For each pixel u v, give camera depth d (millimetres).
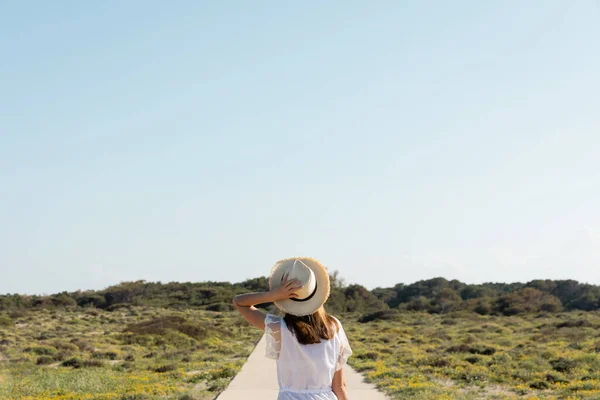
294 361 3094
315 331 3100
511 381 16891
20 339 35344
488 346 25422
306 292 3111
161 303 77625
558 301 65250
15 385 16422
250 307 3205
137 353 29062
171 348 31844
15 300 73312
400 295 98000
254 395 12906
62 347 28938
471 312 60938
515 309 61750
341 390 3248
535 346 27375
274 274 3201
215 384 15383
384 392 13742
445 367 19312
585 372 18062
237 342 35438
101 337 35906
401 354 24594
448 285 99000
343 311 72688
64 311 67688
